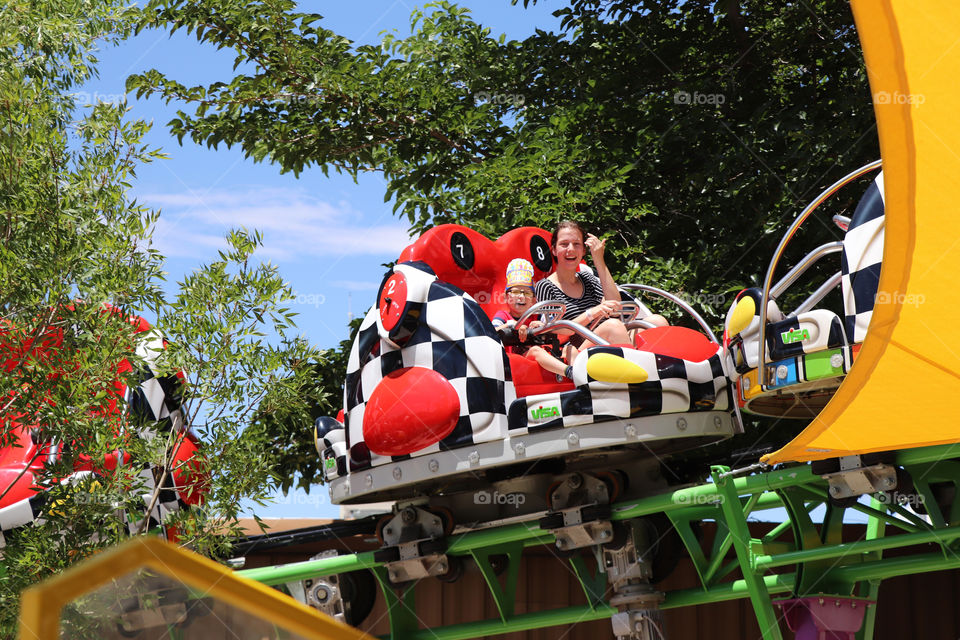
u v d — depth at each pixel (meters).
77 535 6.04
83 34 7.05
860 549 4.61
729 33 10.15
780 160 8.49
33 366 5.96
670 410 4.93
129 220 6.33
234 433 6.58
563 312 5.50
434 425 5.16
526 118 11.17
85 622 1.10
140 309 6.46
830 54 9.73
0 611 5.73
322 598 6.20
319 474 10.34
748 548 4.86
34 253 6.07
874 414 3.96
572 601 7.85
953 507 4.91
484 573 5.75
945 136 3.15
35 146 6.27
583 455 5.42
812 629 4.78
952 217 3.32
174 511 6.66
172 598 1.14
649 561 5.28
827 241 8.25
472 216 10.02
